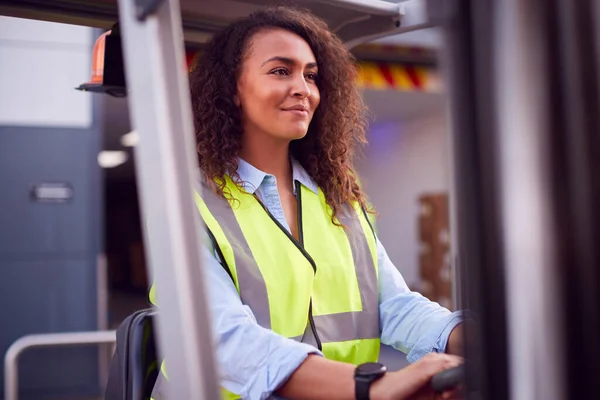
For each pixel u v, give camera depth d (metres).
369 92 7.43
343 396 1.02
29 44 5.27
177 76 0.73
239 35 1.41
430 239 7.55
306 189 1.47
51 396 5.25
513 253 0.55
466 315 0.60
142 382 1.30
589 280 0.54
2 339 5.18
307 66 1.42
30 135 5.28
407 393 0.96
